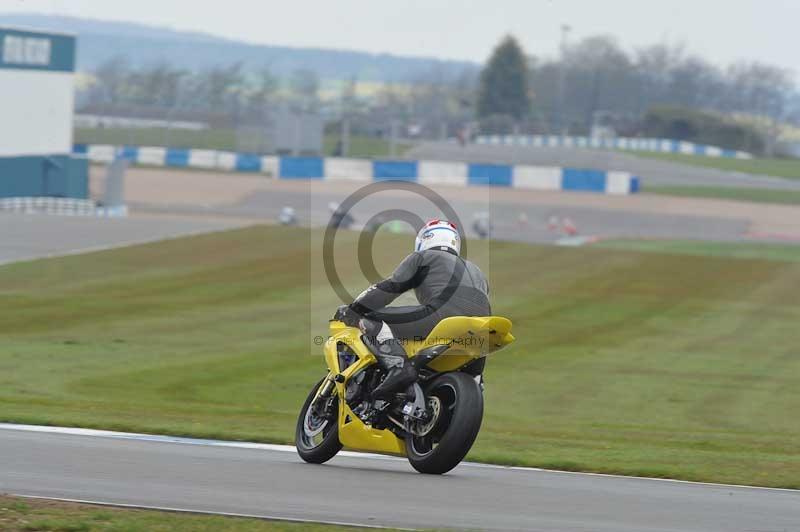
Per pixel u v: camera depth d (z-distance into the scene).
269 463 32.22
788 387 69.75
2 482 26.97
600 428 51.69
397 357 30.17
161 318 87.19
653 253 135.62
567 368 74.06
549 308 99.75
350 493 27.50
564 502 27.41
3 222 140.62
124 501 25.39
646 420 57.47
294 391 62.19
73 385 59.91
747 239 175.50
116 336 79.12
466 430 29.09
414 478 30.20
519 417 56.97
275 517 24.28
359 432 30.98
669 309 101.31
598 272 120.75
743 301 107.25
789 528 25.12
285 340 79.69
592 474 32.91
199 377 64.94
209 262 115.50
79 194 193.62
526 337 85.94
